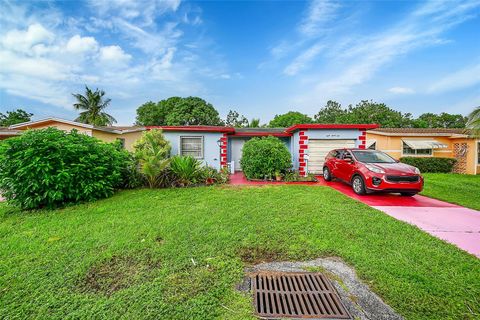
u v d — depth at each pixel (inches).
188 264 120.7
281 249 139.3
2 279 107.4
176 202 249.3
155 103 1480.1
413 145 607.5
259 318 83.7
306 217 196.9
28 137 232.2
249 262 125.3
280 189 323.9
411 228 173.6
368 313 86.7
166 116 1368.1
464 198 288.0
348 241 149.1
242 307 89.2
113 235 159.6
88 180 253.3
